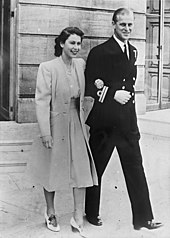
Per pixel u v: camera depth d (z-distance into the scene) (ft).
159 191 14.20
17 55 19.89
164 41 23.03
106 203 13.74
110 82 12.03
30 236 11.71
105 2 18.71
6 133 17.85
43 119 11.76
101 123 12.19
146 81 22.49
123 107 12.17
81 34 11.93
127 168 12.48
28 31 19.47
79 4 18.72
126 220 12.84
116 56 11.92
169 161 15.75
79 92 12.01
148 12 22.74
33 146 12.28
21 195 14.16
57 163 11.91
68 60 11.94
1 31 22.99
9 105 21.03
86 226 12.45
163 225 12.52
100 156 12.40
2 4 22.95
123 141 12.38
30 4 19.06
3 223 12.37
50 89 11.81
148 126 18.22
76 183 11.98
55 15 19.11
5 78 22.21
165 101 22.25
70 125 12.01
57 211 13.37
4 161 16.17
